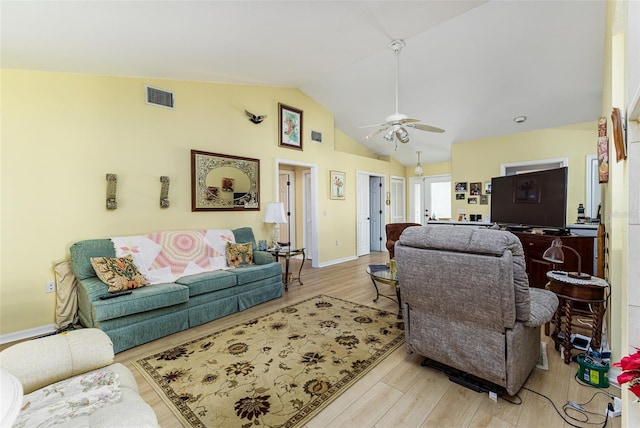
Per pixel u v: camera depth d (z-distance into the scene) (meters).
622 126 1.31
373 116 5.61
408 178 8.21
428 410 1.64
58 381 1.14
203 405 1.70
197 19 2.14
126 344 2.38
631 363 0.79
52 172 2.78
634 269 1.03
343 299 3.64
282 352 2.31
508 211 3.95
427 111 4.98
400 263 1.93
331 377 1.97
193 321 2.83
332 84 4.67
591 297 1.97
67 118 2.85
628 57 1.08
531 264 3.39
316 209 5.52
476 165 5.80
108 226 3.09
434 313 1.91
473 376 1.92
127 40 2.30
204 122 3.87
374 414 1.61
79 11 1.77
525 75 3.79
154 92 3.42
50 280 2.76
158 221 3.45
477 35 3.19
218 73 3.55
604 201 2.59
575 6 2.70
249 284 3.36
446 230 1.76
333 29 2.72
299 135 5.11
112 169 3.12
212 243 3.67
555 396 1.73
